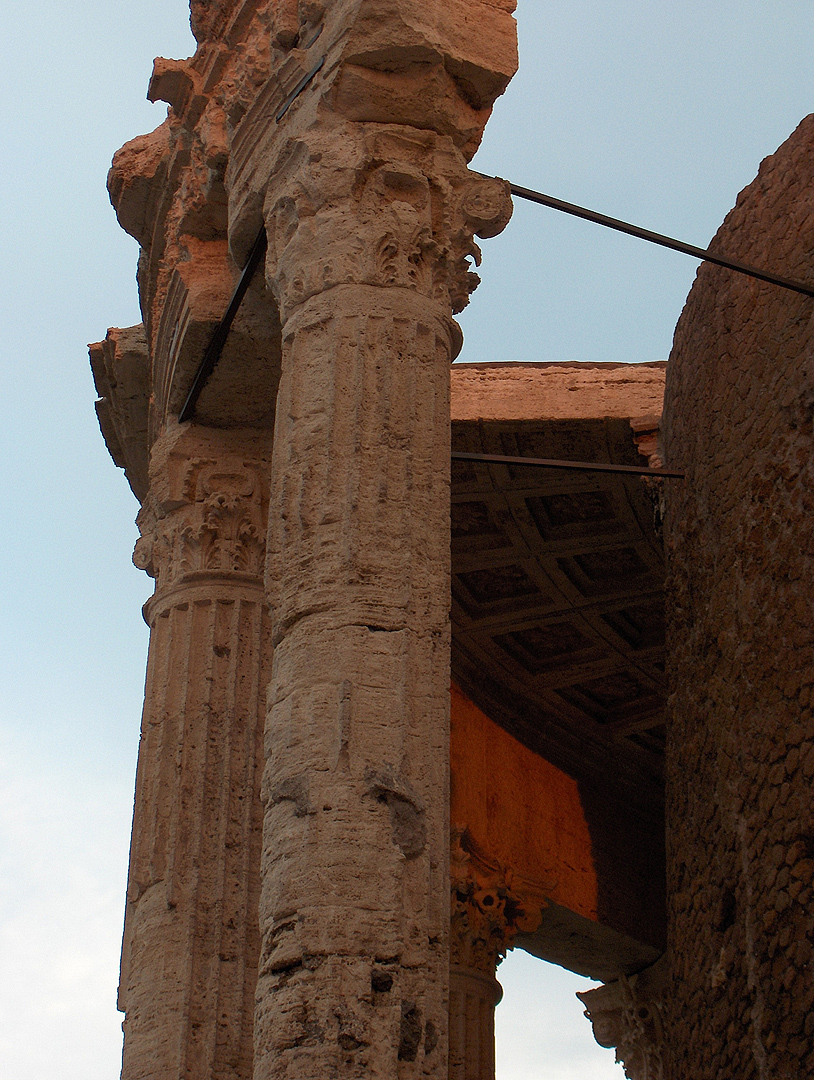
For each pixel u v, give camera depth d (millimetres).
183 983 10758
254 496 13000
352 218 10211
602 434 15586
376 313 9820
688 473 13703
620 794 19422
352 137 10523
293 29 11578
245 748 11852
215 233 13242
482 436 15680
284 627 9016
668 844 13258
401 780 8297
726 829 11961
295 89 11195
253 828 11523
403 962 7828
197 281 12898
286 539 9250
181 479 13070
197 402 13148
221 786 11641
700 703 12805
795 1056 10391
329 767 8297
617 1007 19406
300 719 8539
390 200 10289
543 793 18484
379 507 9156
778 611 11578
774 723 11375
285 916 7945
